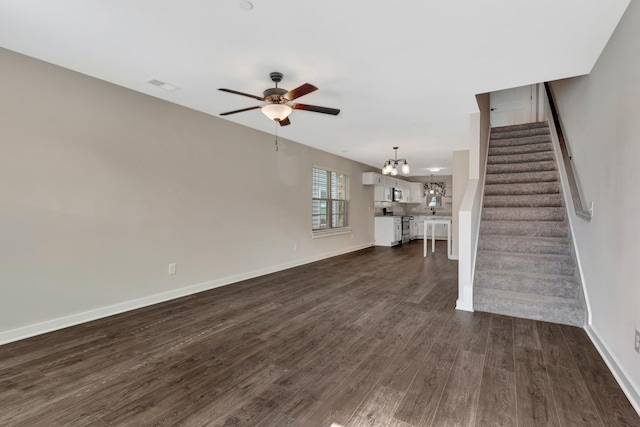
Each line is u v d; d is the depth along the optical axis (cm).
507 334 275
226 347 252
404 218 986
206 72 286
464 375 209
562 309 297
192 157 397
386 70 275
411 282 466
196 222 404
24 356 234
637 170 180
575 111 339
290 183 567
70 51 252
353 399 184
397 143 580
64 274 288
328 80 298
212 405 179
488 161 516
